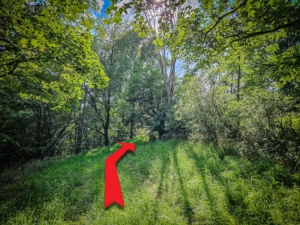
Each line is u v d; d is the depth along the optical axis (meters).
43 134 12.69
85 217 3.56
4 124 9.26
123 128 25.75
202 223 2.91
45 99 7.46
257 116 4.97
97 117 18.44
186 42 4.96
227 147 6.43
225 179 4.12
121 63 19.80
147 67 21.12
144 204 3.49
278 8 3.60
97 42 18.00
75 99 7.51
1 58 4.83
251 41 5.11
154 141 14.55
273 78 6.00
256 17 4.07
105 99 20.45
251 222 2.64
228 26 4.52
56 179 5.91
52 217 3.56
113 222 3.08
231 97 7.61
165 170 5.58
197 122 9.13
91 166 7.81
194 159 6.02
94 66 6.21
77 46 5.26
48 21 3.84
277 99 4.86
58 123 15.25
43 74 6.30
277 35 5.00
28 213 3.63
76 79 6.54
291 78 5.52
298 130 4.34
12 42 4.39
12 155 10.09
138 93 21.36
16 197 4.69
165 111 15.96
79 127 18.72
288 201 2.83
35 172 7.67
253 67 6.73
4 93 6.66
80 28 3.46
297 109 4.78
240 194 3.26
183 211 3.28
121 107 19.80
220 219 2.79
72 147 17.67
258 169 4.09
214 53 4.94
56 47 4.96
